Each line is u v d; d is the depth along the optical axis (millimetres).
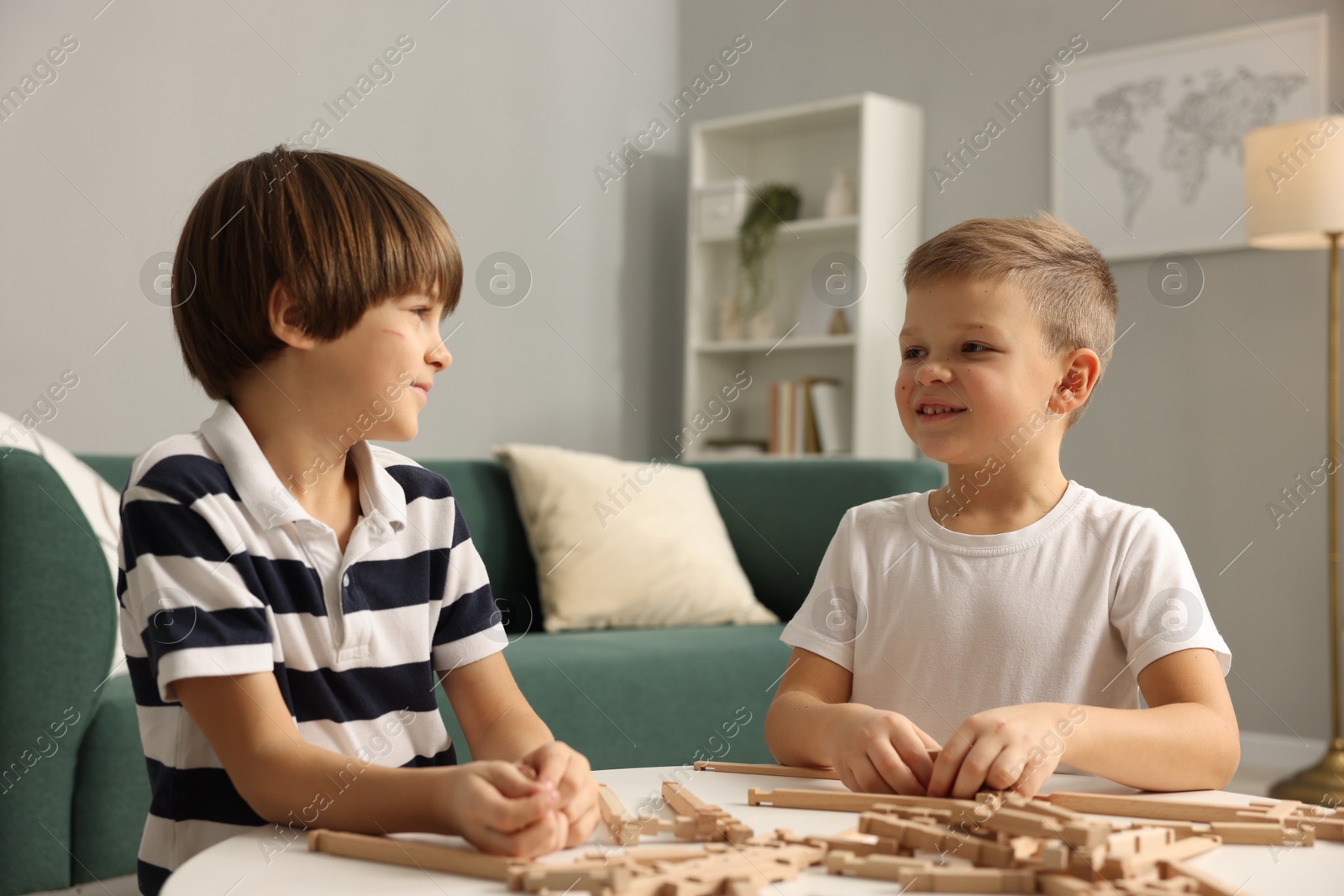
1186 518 2854
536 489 2221
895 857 491
